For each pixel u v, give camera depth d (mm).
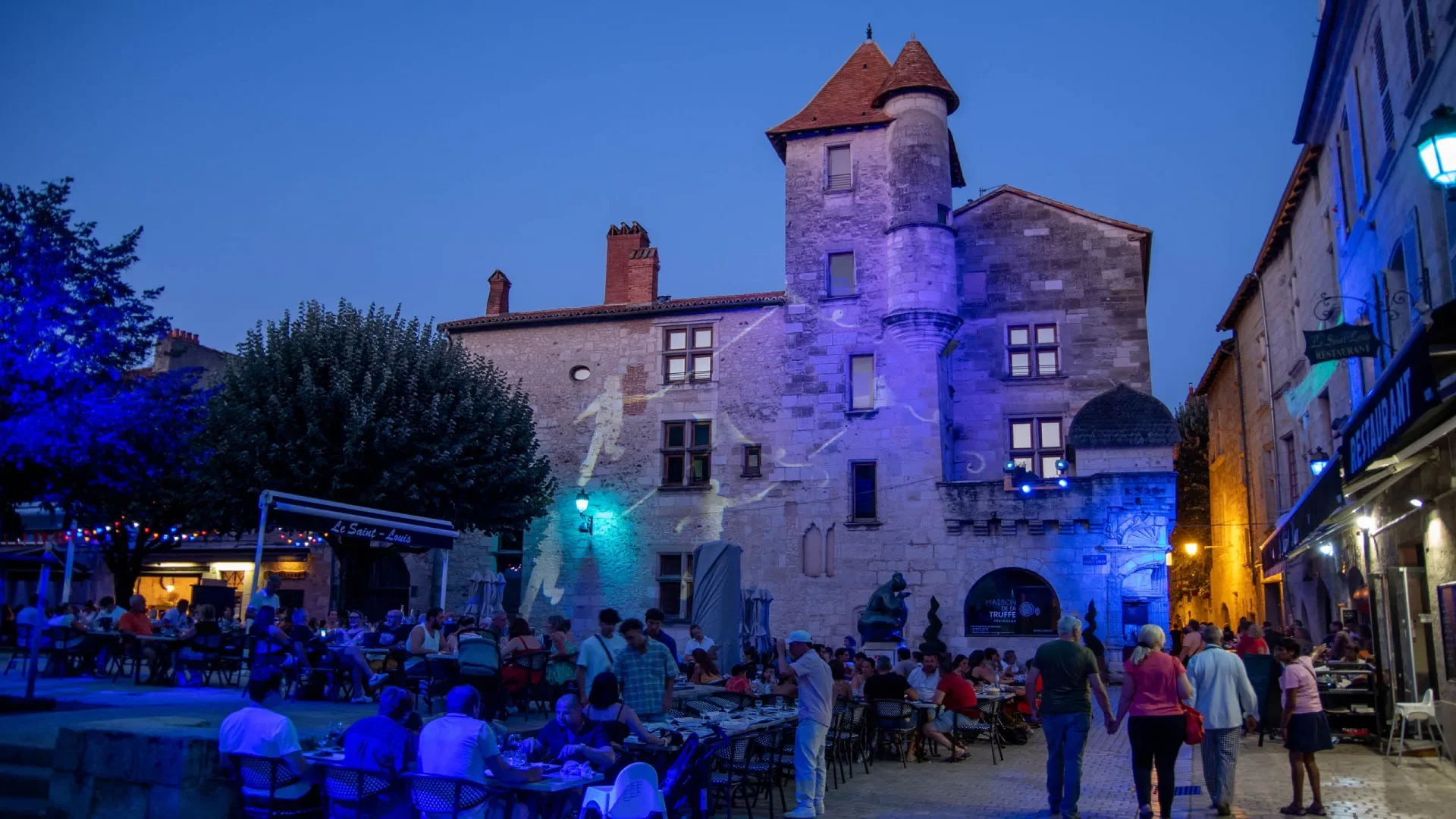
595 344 34406
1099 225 33531
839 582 31000
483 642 15312
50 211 14156
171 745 9289
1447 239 14555
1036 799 12797
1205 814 11281
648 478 33062
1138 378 32438
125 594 32125
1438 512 13562
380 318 29000
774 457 32250
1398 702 15062
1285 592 31094
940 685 16453
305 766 8727
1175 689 10633
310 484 26094
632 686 12227
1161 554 28703
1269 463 33312
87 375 13969
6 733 11656
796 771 11648
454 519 28422
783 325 33062
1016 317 33438
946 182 32812
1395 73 16703
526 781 8562
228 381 27578
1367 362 20641
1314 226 25094
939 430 31156
